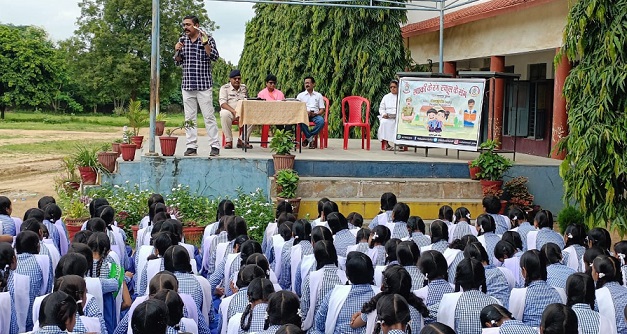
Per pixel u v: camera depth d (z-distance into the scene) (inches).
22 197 574.2
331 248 210.2
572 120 315.3
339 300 187.2
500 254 233.0
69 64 1609.3
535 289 189.2
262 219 374.0
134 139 501.7
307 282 209.9
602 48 301.1
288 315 157.6
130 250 297.7
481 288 181.8
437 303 192.5
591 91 307.9
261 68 977.5
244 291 189.0
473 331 175.2
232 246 247.4
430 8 544.1
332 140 641.0
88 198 382.9
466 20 599.5
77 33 1589.6
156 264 218.8
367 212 402.9
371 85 673.6
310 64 727.7
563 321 146.9
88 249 207.6
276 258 257.3
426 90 454.0
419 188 417.7
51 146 978.7
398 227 285.4
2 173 721.0
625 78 294.7
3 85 1663.4
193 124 423.8
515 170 431.5
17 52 1651.1
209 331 195.0
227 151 465.4
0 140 1063.6
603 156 307.3
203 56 418.0
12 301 190.1
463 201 413.4
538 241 272.2
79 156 437.1
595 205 319.3
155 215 285.6
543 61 642.2
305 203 402.6
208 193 416.2
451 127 444.1
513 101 689.6
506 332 154.3
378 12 672.4
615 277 196.4
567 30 314.5
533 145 656.4
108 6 1556.3
